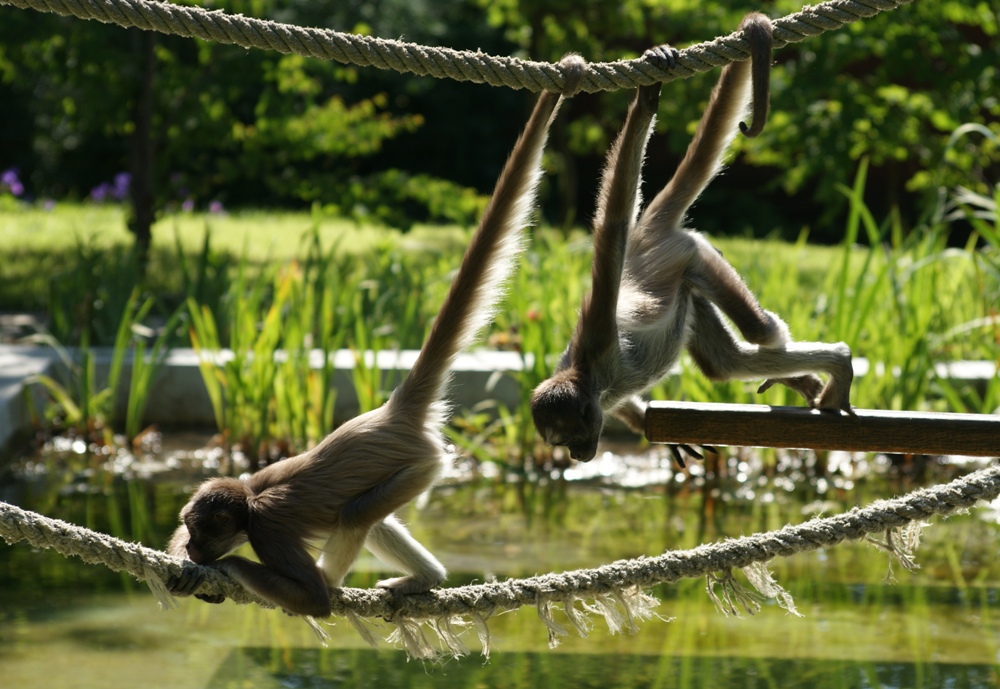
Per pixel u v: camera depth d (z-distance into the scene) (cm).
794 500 1226
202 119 2273
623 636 886
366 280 1819
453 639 654
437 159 4556
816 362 659
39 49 2125
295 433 1352
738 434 643
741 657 841
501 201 619
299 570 602
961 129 1414
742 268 1620
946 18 2327
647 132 608
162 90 2277
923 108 2283
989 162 2314
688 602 963
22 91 3969
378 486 614
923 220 1592
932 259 1379
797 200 4066
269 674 806
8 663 802
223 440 1396
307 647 859
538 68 590
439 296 1783
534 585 650
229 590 607
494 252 622
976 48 2238
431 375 629
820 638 873
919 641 863
